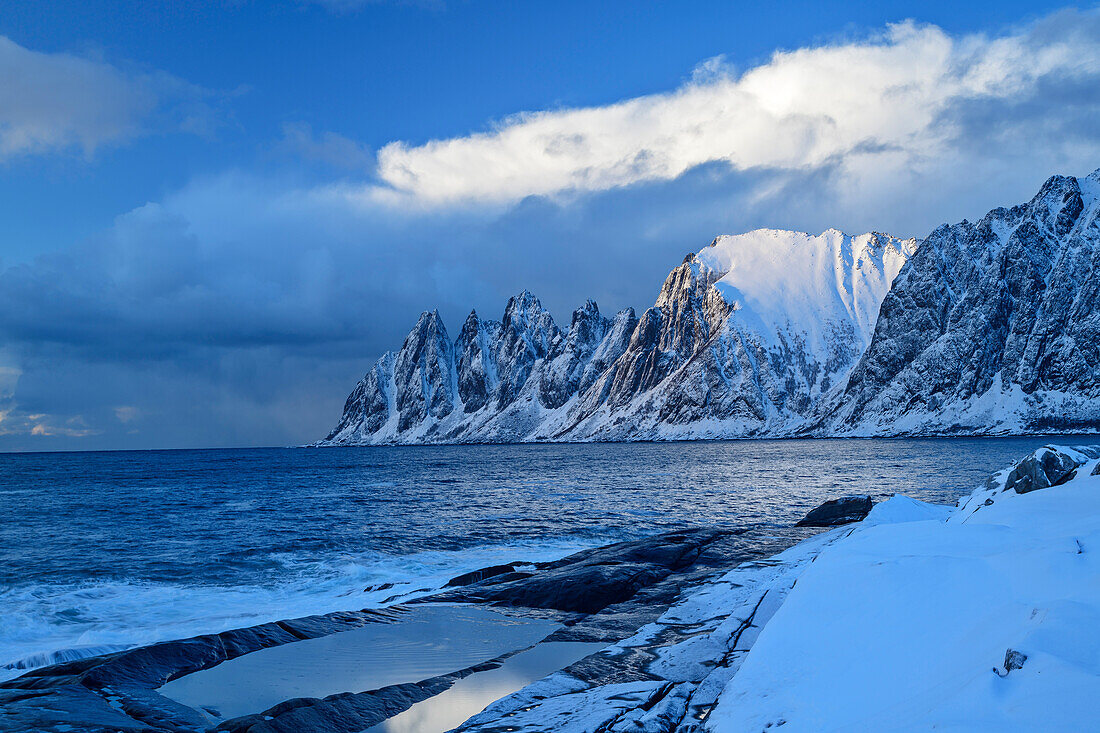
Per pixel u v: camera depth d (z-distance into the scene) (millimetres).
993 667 6301
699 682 10305
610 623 15609
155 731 9711
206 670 12828
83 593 24375
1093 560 8289
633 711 8953
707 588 17484
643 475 90188
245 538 37719
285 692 11578
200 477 106562
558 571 21797
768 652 9289
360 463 164125
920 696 6648
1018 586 8336
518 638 15039
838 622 9422
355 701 10656
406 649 14195
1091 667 5797
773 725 7238
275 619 19500
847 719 6844
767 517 43375
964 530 12664
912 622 8562
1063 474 18406
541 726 8648
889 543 12797
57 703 10898
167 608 21922
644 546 24609
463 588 20656
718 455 153375
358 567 28484
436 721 9992
